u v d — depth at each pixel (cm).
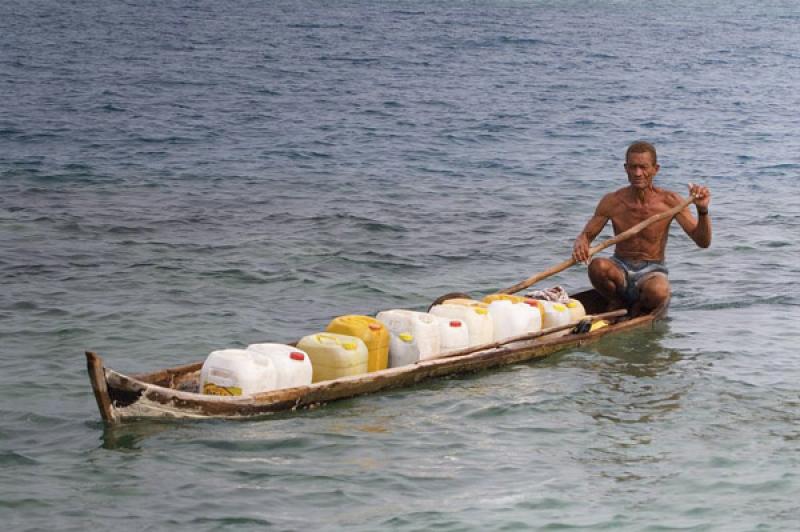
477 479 989
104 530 881
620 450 1064
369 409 1162
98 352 1352
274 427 1102
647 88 5016
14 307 1534
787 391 1248
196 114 3803
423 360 1262
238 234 2066
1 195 2375
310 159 2995
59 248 1911
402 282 1762
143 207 2297
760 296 1700
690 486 979
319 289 1703
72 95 4181
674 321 1547
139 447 1045
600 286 1556
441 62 5675
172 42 6253
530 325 1384
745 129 3878
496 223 2244
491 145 3347
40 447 1046
